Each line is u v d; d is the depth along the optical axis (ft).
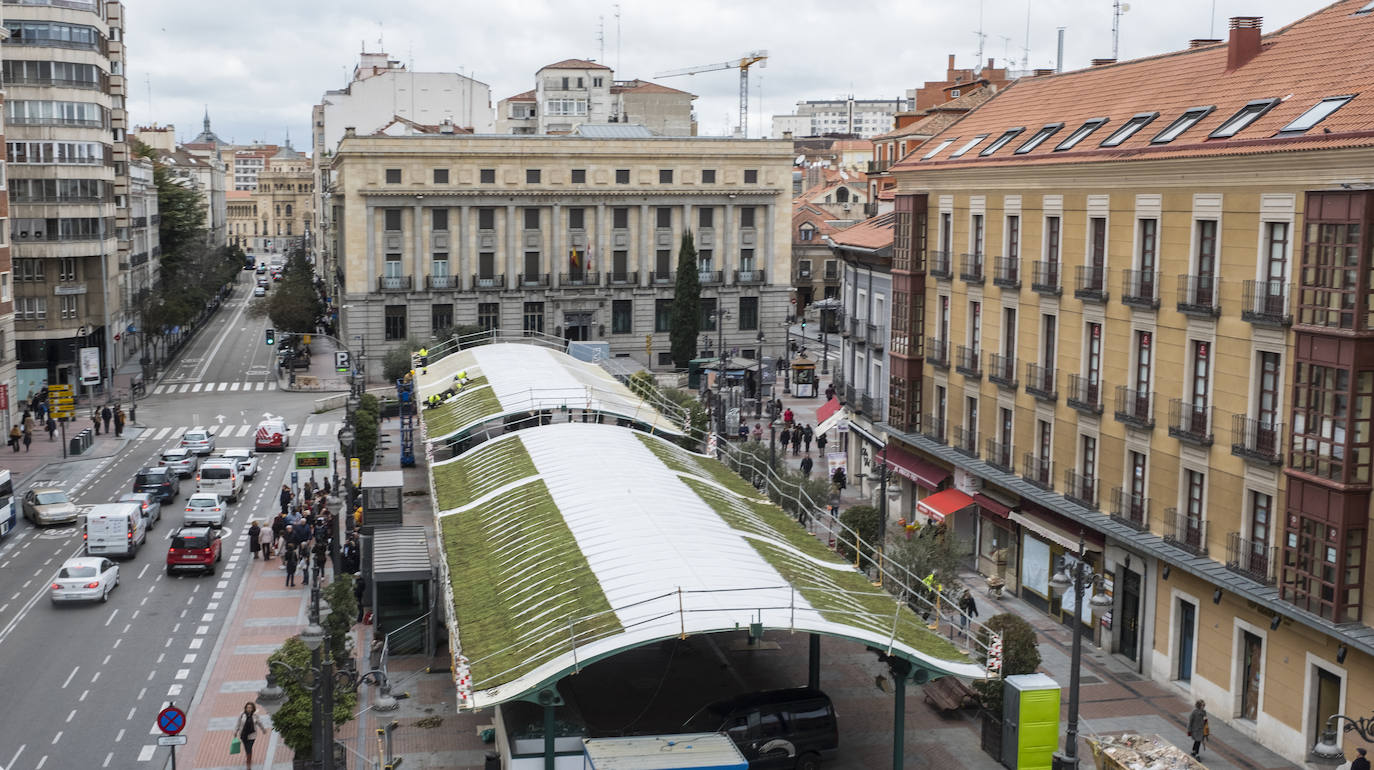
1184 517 116.57
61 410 242.99
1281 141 102.27
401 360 309.42
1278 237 104.94
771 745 96.07
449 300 338.95
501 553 108.88
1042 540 142.10
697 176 355.36
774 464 175.83
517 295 344.49
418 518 177.27
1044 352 141.90
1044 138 144.25
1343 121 98.73
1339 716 89.76
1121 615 126.72
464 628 94.38
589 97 505.66
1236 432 108.88
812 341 394.73
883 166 318.24
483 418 166.20
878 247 184.85
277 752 104.94
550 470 130.72
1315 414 98.37
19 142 295.48
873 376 192.24
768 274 364.38
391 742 105.40
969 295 157.99
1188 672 117.60
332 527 156.76
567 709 100.83
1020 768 97.81
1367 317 93.20
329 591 123.65
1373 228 92.63
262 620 141.28
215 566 164.55
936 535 141.90
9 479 188.65
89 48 301.22
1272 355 106.01
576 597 92.84
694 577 93.45
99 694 118.11
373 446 215.51
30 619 141.69
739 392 268.00
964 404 160.25
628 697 113.39
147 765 102.06
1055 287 137.80
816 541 122.01
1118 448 127.03
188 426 276.62
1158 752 91.91
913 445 169.78
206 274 513.86
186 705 115.55
